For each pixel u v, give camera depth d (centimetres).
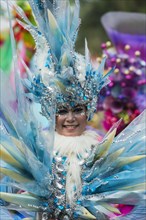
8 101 401
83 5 1331
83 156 412
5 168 397
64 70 409
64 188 405
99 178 405
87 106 418
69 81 411
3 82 402
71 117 414
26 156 395
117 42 596
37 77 416
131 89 587
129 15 623
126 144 406
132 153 407
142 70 590
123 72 586
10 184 399
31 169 397
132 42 593
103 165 404
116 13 624
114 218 410
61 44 409
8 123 400
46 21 411
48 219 406
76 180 406
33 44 622
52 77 412
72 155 412
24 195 401
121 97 585
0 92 400
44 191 403
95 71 421
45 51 417
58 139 416
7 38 618
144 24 621
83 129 420
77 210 402
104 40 1273
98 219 407
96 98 423
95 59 595
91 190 405
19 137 398
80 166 409
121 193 400
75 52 419
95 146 408
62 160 409
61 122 416
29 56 620
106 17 626
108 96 587
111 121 583
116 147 405
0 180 411
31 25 418
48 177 401
